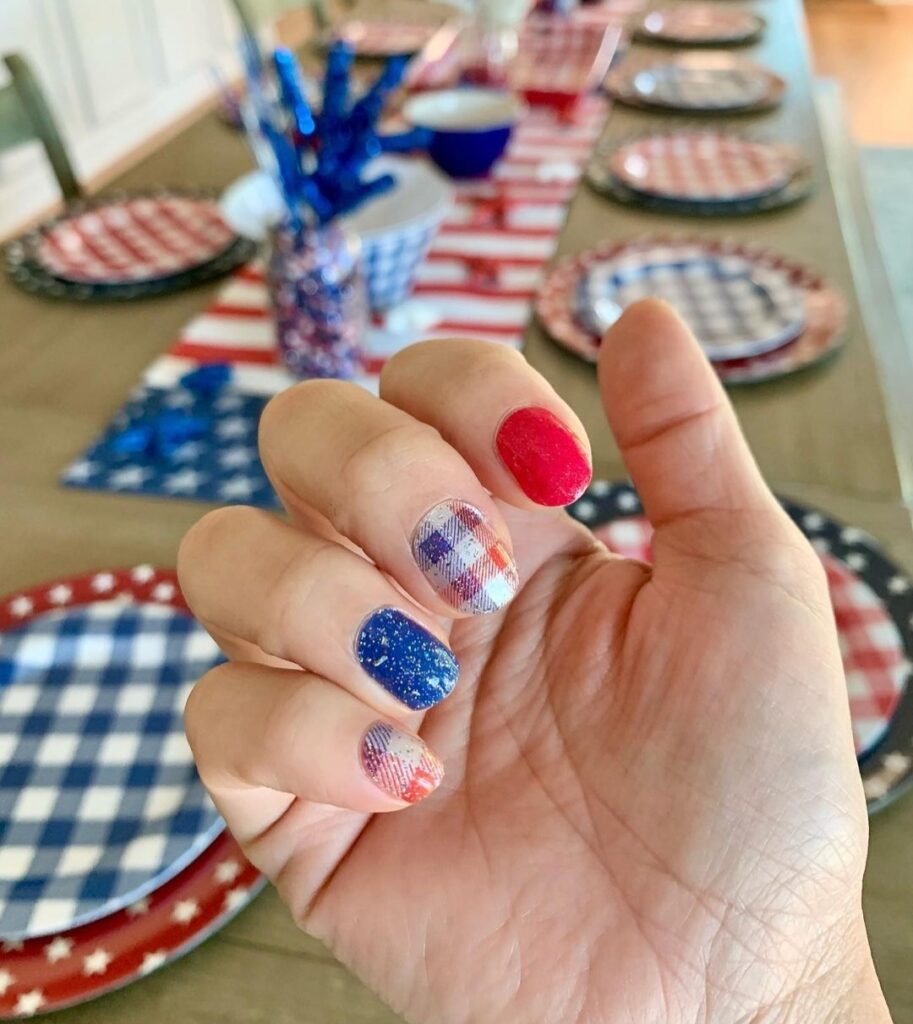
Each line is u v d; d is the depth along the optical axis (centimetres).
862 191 148
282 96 66
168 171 112
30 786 45
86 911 38
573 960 35
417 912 37
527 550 43
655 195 101
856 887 37
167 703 49
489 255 92
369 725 31
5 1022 37
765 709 37
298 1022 37
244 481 63
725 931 36
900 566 53
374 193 69
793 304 78
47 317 83
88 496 62
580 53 144
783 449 64
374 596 32
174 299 86
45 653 51
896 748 43
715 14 162
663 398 38
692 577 39
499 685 41
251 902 41
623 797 38
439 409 35
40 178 237
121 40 259
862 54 351
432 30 158
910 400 95
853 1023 35
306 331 71
